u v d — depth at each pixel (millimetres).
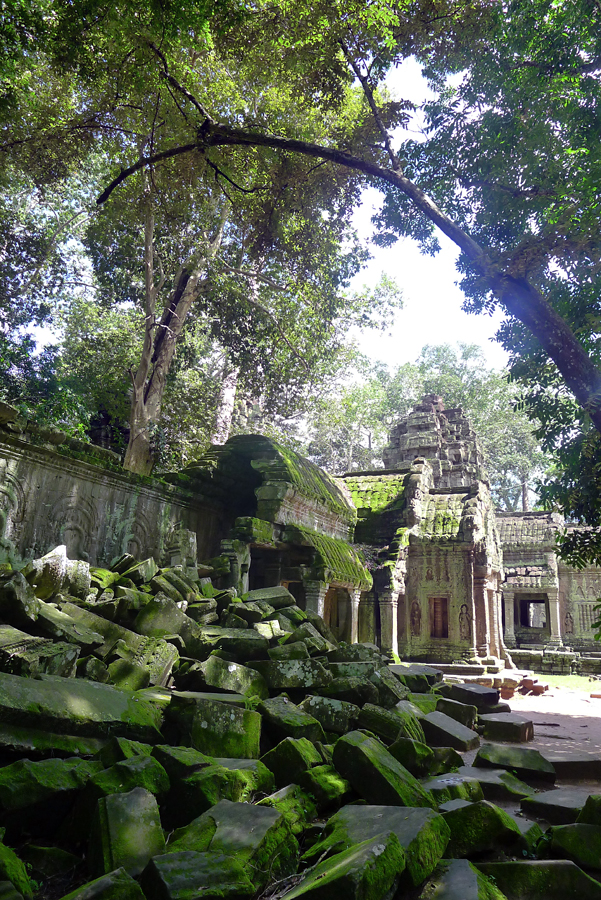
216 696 5441
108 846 3074
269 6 10320
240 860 3074
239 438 13742
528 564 26781
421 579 20438
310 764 4605
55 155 14383
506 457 40219
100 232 18016
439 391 40875
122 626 6859
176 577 8438
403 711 6566
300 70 10438
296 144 10297
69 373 21797
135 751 4102
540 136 9125
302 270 17406
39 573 6355
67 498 9375
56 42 10375
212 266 17438
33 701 4062
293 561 13789
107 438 22141
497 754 5863
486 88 9695
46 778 3555
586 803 4094
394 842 3072
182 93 11430
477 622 19703
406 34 9977
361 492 22000
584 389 7359
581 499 7996
